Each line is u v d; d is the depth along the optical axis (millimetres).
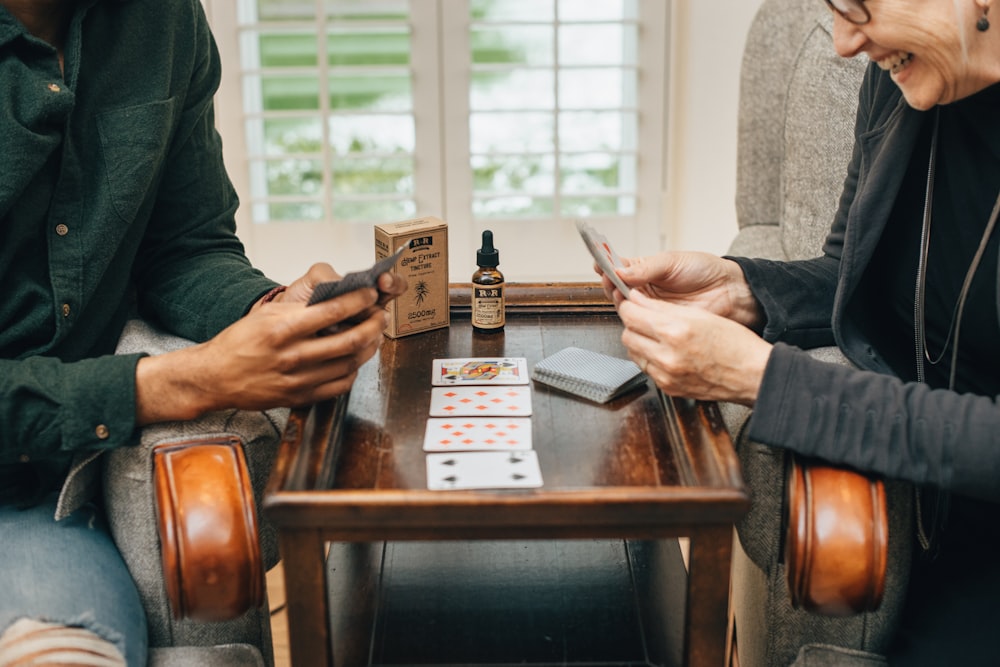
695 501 978
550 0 2775
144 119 1296
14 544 1169
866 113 1313
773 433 1052
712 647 1050
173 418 1154
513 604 1268
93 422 1132
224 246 1480
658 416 1159
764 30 1818
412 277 1341
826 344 1305
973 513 1192
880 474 1044
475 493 980
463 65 2691
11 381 1122
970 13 1015
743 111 1878
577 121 2814
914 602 1217
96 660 1068
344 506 974
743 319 1319
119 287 1347
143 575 1193
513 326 1404
